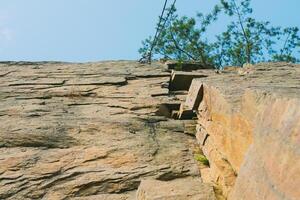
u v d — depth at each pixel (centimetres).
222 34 3133
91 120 1152
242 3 3045
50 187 838
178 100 1366
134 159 933
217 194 692
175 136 1083
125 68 1825
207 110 951
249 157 463
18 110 1245
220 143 788
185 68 1975
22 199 809
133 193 819
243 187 445
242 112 638
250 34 3119
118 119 1175
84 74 1686
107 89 1490
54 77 1647
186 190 632
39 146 1006
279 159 373
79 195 820
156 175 865
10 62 1978
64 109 1288
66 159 934
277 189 359
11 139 1020
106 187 835
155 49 3038
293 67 1389
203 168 885
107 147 988
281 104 409
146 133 1090
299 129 350
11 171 884
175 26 3003
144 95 1420
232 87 845
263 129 438
